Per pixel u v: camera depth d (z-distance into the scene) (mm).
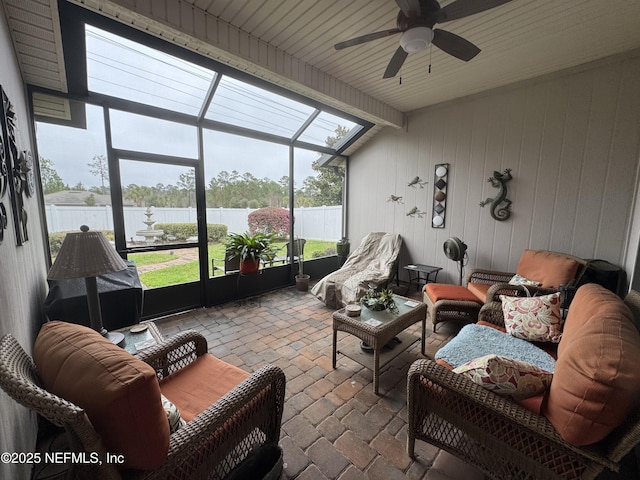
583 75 2811
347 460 1438
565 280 2512
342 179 5207
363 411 1777
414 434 1416
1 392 1018
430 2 1546
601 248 2826
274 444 1296
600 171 2785
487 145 3508
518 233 3344
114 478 767
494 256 3555
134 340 1767
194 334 1618
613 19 2115
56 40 1991
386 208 4656
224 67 2746
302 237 4688
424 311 2385
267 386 1289
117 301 2080
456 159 3795
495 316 2135
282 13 2146
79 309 1956
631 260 2498
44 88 2398
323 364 2297
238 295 3852
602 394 855
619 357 887
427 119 4039
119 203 2855
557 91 2971
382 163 4648
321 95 3131
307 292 4223
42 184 2461
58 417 672
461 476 1353
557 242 3082
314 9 2096
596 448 943
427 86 3369
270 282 4312
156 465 844
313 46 2580
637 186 2553
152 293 3139
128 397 737
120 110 2777
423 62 2793
